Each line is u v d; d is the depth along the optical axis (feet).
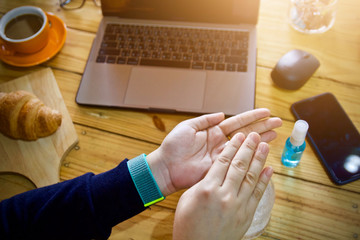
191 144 1.57
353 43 2.02
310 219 1.58
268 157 1.73
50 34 2.10
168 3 1.99
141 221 1.60
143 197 1.48
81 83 1.92
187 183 1.58
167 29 2.03
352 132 1.73
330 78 1.91
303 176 1.68
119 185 1.48
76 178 1.53
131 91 1.88
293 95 1.88
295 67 1.79
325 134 1.73
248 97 1.81
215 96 1.82
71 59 2.06
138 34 2.02
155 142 1.80
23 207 1.47
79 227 1.45
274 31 2.08
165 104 1.83
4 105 1.70
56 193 1.49
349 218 1.58
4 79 2.01
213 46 1.95
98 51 2.00
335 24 2.08
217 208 1.33
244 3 1.92
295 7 2.10
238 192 1.38
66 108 1.87
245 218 1.37
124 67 1.94
